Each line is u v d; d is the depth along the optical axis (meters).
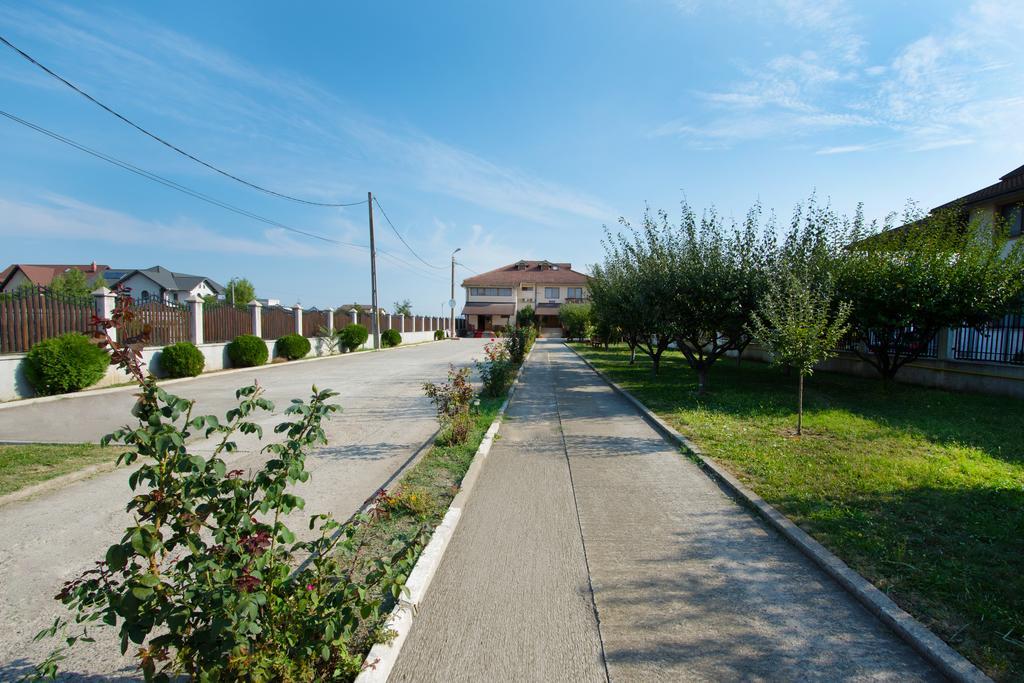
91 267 50.88
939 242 10.60
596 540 4.13
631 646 2.80
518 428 8.34
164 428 2.05
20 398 10.55
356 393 12.30
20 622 3.01
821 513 4.41
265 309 21.20
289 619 2.19
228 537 2.10
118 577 3.51
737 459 6.19
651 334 13.71
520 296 59.62
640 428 8.38
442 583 3.46
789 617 3.07
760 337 8.13
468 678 2.55
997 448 6.61
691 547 4.00
